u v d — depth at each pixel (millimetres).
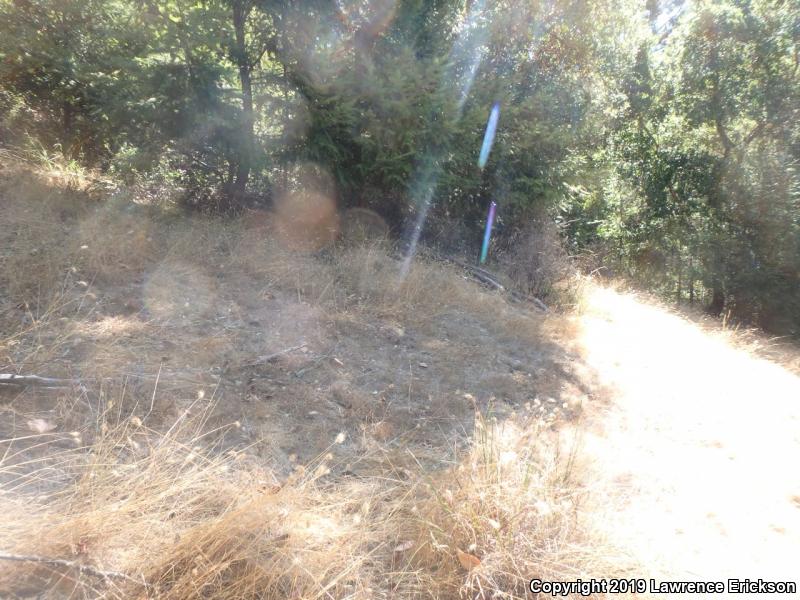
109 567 1978
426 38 7152
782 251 12695
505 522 2408
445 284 6098
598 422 4047
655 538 2693
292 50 6344
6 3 6031
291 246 6129
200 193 6836
